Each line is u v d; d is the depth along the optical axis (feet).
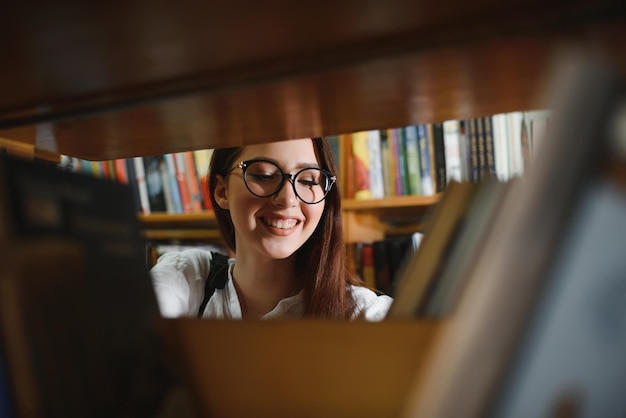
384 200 5.33
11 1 0.85
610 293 0.85
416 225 6.21
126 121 1.55
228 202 4.14
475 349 0.90
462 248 1.06
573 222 0.83
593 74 0.83
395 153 5.37
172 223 6.25
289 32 1.03
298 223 3.81
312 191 3.82
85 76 1.23
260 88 1.29
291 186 3.75
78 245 1.02
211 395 1.08
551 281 0.85
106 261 1.08
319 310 3.84
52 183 0.98
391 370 0.97
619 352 0.86
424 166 5.29
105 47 1.07
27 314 0.94
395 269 5.37
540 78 1.26
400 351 0.97
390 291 4.75
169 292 3.86
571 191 0.83
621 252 0.84
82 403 0.99
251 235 3.86
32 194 0.95
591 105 0.82
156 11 0.91
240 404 1.06
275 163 3.76
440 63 1.15
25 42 1.02
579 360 0.86
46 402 0.96
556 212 0.84
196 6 0.90
